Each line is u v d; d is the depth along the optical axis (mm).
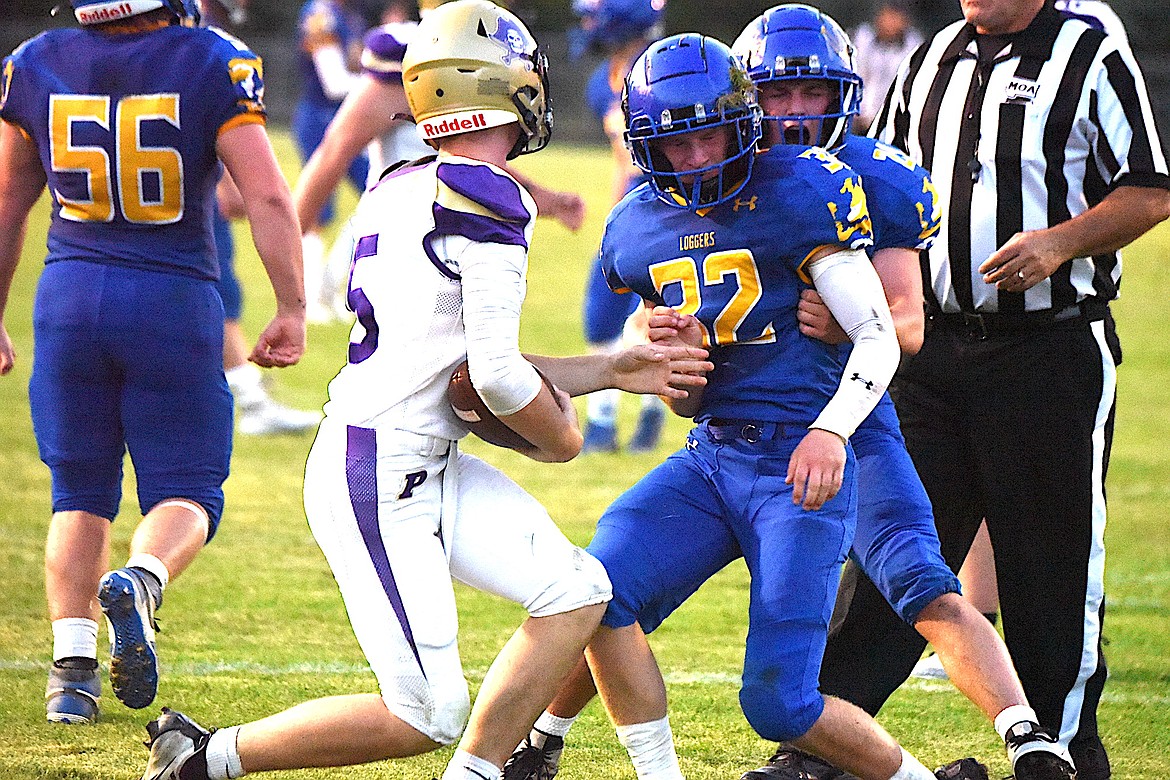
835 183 11547
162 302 14055
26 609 17859
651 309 12461
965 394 13617
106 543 14516
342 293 40156
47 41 14336
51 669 14805
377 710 10898
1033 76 13484
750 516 11812
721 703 15359
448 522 11062
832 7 113750
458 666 10922
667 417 32688
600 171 78500
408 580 10742
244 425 29094
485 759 11070
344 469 10836
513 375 10586
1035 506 13492
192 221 14289
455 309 10789
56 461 14422
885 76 42438
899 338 12047
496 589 11164
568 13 123125
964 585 16094
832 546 11625
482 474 11398
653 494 12109
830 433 11148
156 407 14203
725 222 11688
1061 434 13383
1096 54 13398
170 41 14117
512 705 11016
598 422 28484
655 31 26125
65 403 14289
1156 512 24859
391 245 10906
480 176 10703
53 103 14109
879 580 12391
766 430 11891
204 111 14055
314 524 11086
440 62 10992
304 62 39906
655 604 11789
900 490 12477
